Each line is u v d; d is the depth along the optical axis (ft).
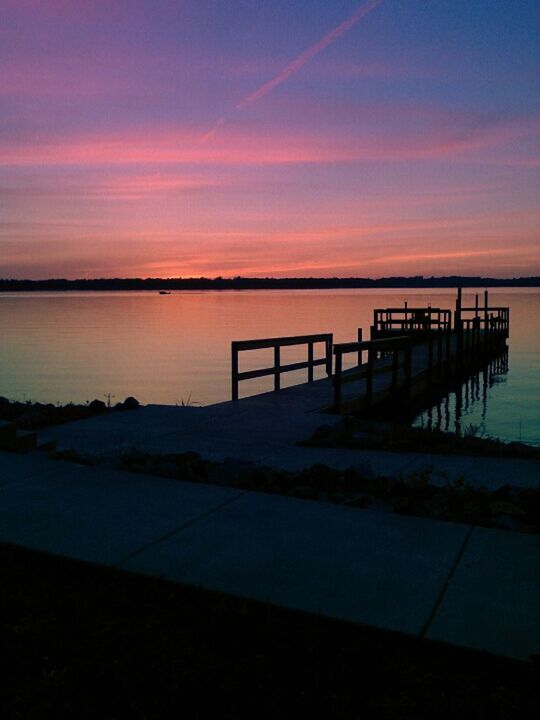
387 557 13.96
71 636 11.11
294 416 35.53
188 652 10.67
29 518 15.99
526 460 24.81
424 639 10.66
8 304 589.73
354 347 43.06
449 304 466.70
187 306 493.36
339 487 19.92
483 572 13.25
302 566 13.44
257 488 19.47
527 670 10.02
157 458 22.18
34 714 9.18
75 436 29.35
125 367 125.18
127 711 9.27
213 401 85.30
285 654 10.64
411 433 29.84
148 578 12.80
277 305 486.38
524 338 208.23
